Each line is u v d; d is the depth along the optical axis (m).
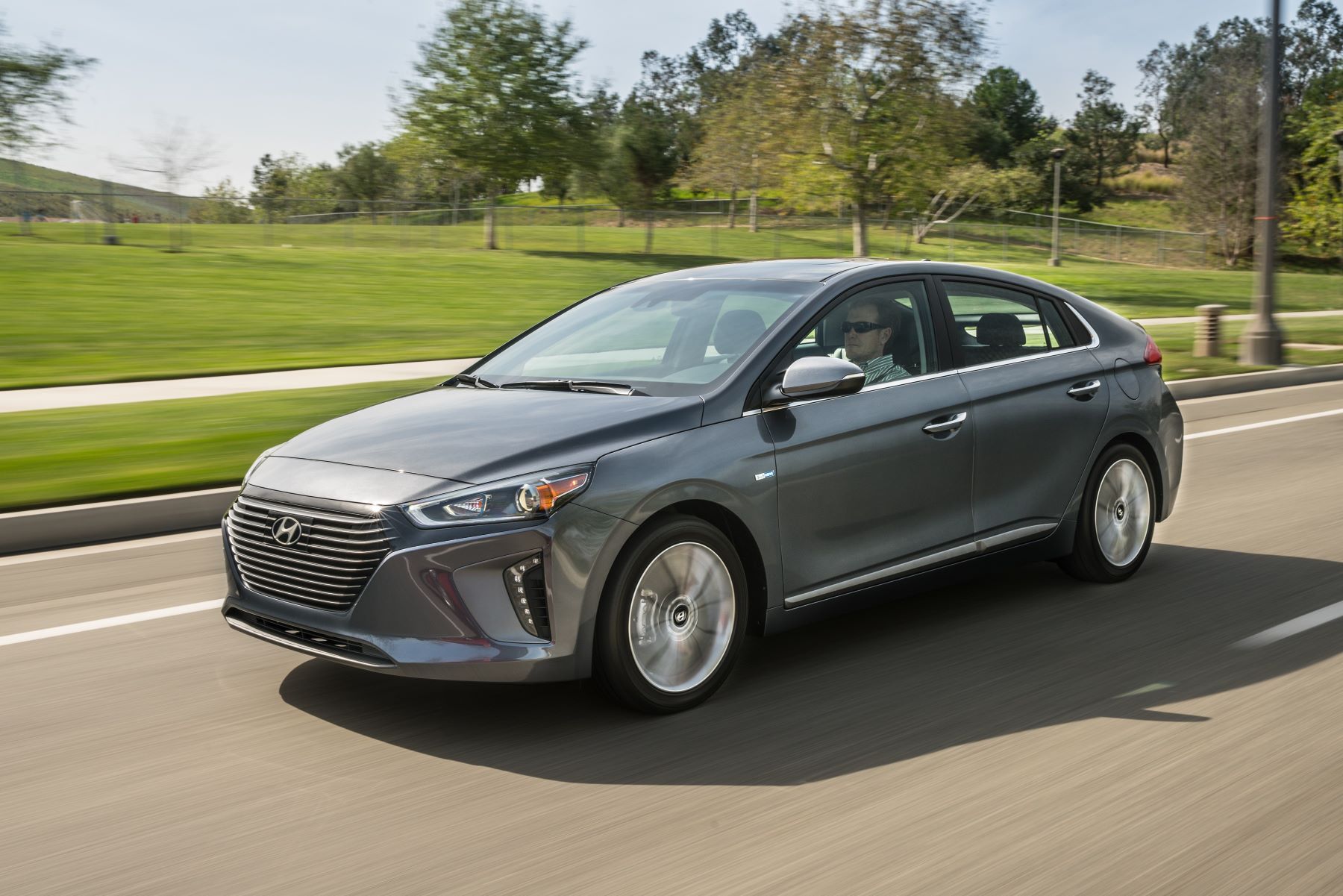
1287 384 16.09
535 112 47.38
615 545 4.07
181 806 3.61
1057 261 52.75
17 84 32.88
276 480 4.30
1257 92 65.69
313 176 90.75
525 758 3.93
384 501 3.96
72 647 5.17
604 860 3.22
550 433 4.23
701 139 79.88
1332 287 41.00
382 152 49.97
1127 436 6.07
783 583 4.61
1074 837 3.31
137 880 3.16
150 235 42.75
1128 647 5.06
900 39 27.12
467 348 17.64
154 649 5.13
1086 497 5.87
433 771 3.84
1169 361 17.06
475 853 3.28
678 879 3.11
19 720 4.33
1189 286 40.25
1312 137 50.66
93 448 9.24
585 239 57.19
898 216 30.88
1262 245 16.66
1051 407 5.62
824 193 28.88
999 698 4.46
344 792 3.69
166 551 6.94
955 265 5.61
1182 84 121.88
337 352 16.91
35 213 41.94
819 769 3.82
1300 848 3.23
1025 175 67.81
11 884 3.14
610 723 4.23
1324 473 9.15
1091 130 105.25
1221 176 64.88
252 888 3.10
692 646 4.36
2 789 3.75
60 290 23.72
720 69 127.31
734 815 3.50
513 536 3.92
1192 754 3.91
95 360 15.38
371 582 3.94
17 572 6.44
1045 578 6.20
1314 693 4.46
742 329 4.86
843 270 5.25
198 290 25.25
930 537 5.12
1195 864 3.15
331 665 4.89
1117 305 31.58
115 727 4.25
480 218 62.06
